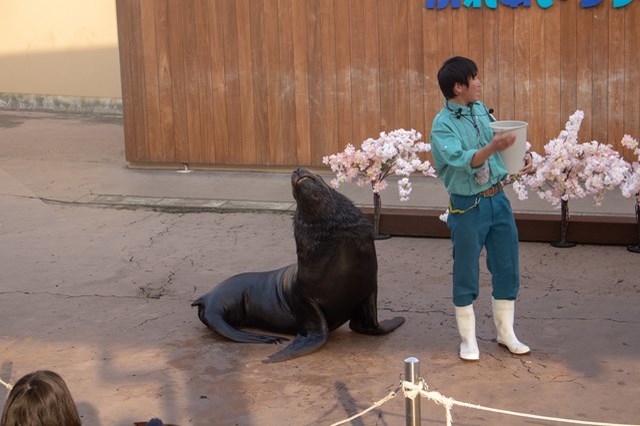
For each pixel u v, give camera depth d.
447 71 6.40
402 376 6.48
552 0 10.93
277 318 7.33
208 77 12.34
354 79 11.79
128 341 7.30
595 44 10.91
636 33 10.77
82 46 17.94
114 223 10.50
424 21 11.39
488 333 7.18
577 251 8.97
